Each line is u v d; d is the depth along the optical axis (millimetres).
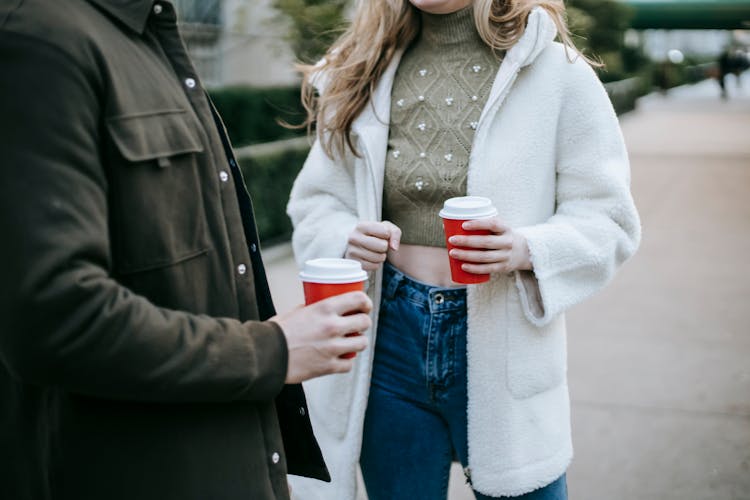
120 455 1272
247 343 1242
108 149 1184
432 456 2160
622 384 4715
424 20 2162
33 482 1307
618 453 3900
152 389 1157
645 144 19000
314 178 2330
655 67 43750
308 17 9734
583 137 2061
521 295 2025
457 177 2080
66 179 1098
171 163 1267
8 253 1067
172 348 1167
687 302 6340
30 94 1096
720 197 11320
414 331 2102
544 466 2092
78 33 1156
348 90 2201
